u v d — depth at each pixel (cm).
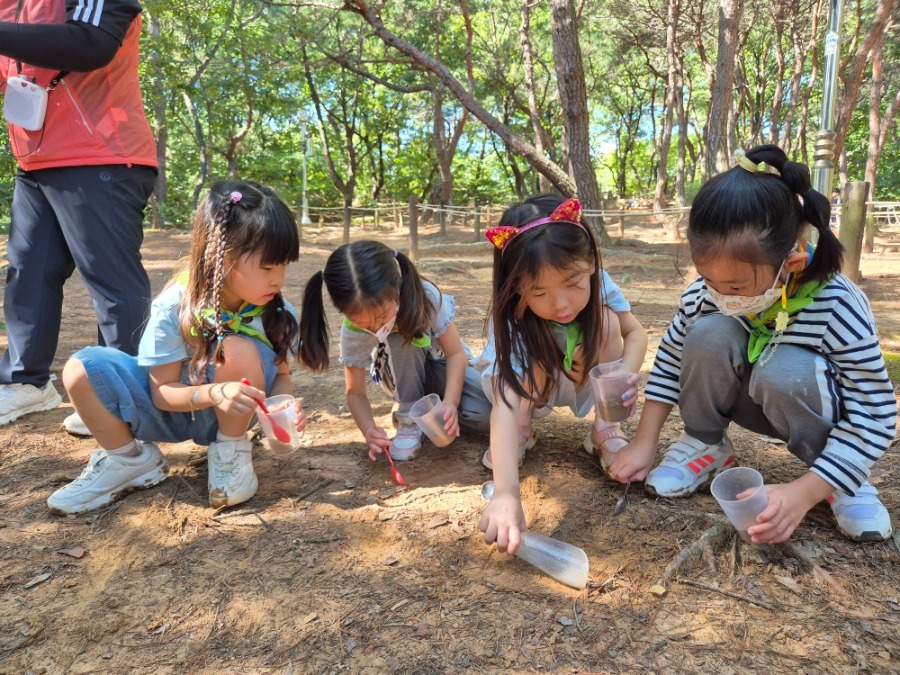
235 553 174
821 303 163
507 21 2119
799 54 1883
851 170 2828
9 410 265
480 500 200
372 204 2634
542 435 253
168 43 1373
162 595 158
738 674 129
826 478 160
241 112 1909
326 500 202
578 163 1130
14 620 150
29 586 161
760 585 156
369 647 139
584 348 198
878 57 1454
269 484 214
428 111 2522
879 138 1484
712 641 138
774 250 143
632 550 171
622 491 201
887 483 200
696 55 2722
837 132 983
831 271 158
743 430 245
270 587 160
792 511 158
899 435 233
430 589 158
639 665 133
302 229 1580
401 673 132
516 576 162
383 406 293
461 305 575
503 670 132
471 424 246
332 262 200
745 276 148
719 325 180
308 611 151
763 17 2214
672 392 200
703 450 200
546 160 1052
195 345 196
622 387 189
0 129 735
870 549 166
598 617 146
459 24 2067
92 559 173
